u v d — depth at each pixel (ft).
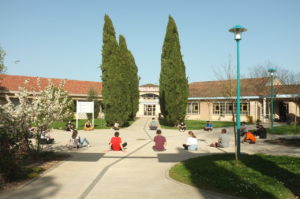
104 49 94.94
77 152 45.50
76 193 23.40
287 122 112.37
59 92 41.32
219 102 137.28
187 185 25.91
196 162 36.52
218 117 137.59
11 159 27.58
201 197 22.57
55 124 105.81
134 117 136.56
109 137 69.26
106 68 94.84
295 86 123.54
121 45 124.88
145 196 22.79
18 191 23.82
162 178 28.60
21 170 28.60
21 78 129.49
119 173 30.81
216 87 145.89
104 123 111.14
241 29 37.83
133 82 131.54
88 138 66.90
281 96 111.65
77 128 90.33
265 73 138.41
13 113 34.06
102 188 24.97
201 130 88.84
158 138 47.65
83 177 28.89
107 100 94.94
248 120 124.06
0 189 24.22
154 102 163.22
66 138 66.13
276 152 45.70
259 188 24.52
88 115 127.95
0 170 26.21
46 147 50.96
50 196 22.54
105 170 32.22
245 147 51.75
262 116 126.11
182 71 100.73
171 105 99.96
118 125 89.61
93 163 36.37
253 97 123.75
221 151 47.70
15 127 32.94
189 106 148.97
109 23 94.94
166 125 108.27
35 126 38.22
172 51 100.53
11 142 31.12
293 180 27.35
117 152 45.80
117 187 25.30
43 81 134.41
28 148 37.29
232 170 31.68
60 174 30.12
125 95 96.94
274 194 22.94
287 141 58.13
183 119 101.81
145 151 47.03
